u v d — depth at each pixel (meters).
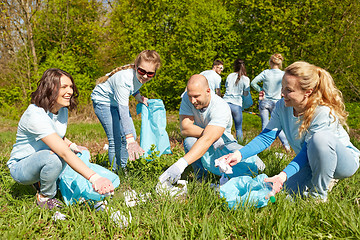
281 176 2.54
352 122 7.90
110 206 2.52
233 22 10.98
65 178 2.68
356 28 11.11
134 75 3.42
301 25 10.34
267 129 3.05
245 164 3.30
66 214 2.51
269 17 10.41
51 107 2.60
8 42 11.70
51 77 2.52
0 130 8.91
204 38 10.49
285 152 5.03
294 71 2.48
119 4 13.07
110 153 3.86
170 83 11.36
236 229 2.31
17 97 11.67
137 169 3.48
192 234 2.20
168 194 2.75
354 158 2.68
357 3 10.80
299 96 2.53
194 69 10.59
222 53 10.75
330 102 2.58
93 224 2.43
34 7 12.03
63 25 12.65
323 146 2.47
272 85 5.91
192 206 2.61
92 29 12.82
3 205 2.71
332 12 10.91
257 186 2.62
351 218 2.22
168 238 2.14
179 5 11.79
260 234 2.21
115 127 3.81
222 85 11.17
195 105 3.04
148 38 11.90
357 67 11.76
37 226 2.33
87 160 2.94
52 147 2.39
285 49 10.20
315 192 2.69
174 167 2.84
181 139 6.48
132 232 2.33
